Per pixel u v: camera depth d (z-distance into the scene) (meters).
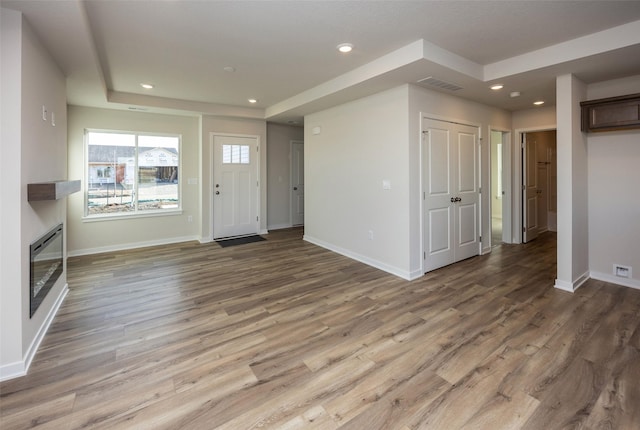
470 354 2.23
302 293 3.41
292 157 7.35
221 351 2.30
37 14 2.14
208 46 3.04
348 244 4.85
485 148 4.84
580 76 3.35
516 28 2.68
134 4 2.31
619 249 3.55
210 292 3.44
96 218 5.10
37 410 1.72
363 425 1.62
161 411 1.72
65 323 2.72
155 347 2.35
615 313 2.83
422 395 1.83
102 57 3.30
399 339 2.45
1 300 2.00
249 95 4.87
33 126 2.33
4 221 2.02
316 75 3.92
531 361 2.14
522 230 5.64
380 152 4.14
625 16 2.49
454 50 3.13
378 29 2.71
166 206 5.79
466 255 4.64
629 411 1.68
